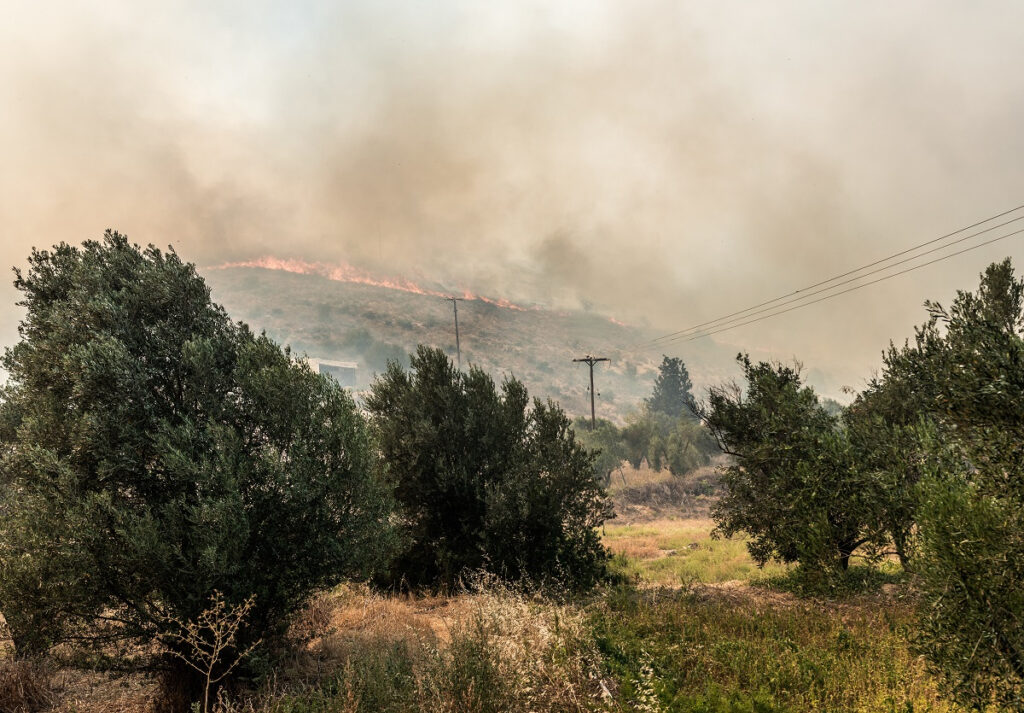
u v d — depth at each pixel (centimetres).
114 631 775
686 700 645
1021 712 493
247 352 886
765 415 1420
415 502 1571
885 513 973
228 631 748
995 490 546
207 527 742
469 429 1570
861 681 709
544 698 634
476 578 1291
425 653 740
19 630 715
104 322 846
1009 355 566
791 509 1275
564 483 1524
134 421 797
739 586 1435
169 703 770
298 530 842
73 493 740
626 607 1125
